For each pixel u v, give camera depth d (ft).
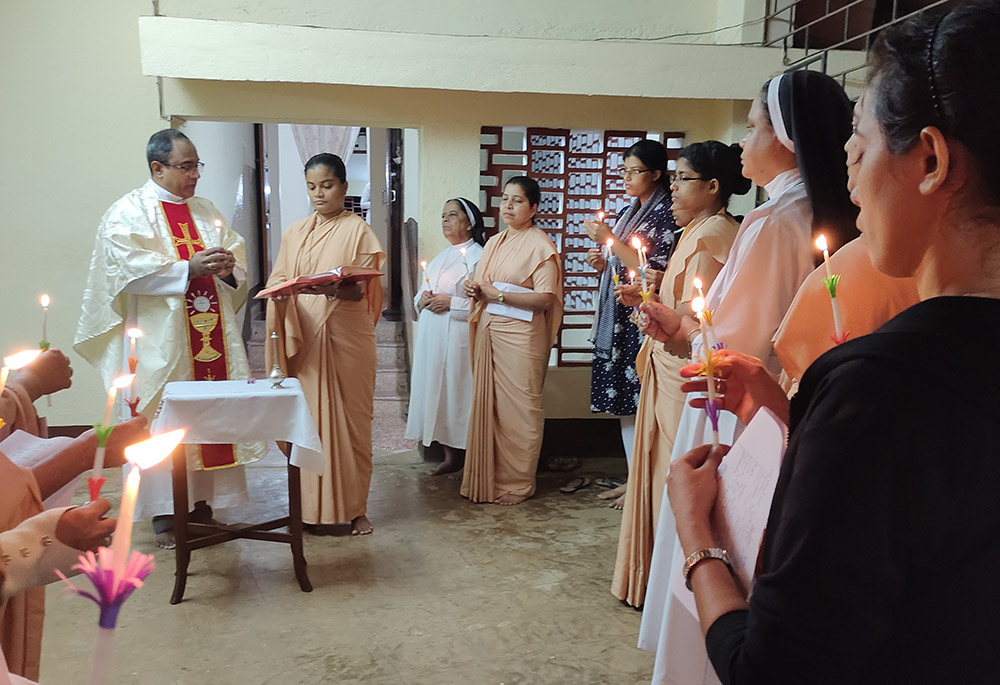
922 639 2.07
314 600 10.03
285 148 30.96
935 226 2.23
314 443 9.83
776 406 4.03
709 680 4.91
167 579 10.58
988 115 2.05
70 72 14.89
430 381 15.16
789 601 2.08
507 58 14.03
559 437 16.63
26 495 4.35
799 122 5.61
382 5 15.07
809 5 14.60
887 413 2.05
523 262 13.89
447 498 14.23
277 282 12.69
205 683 8.10
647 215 12.38
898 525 2.04
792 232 6.08
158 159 11.58
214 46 13.41
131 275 11.14
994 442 2.01
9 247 15.15
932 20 2.21
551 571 11.06
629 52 14.19
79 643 8.87
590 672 8.41
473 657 8.68
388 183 25.36
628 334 13.37
